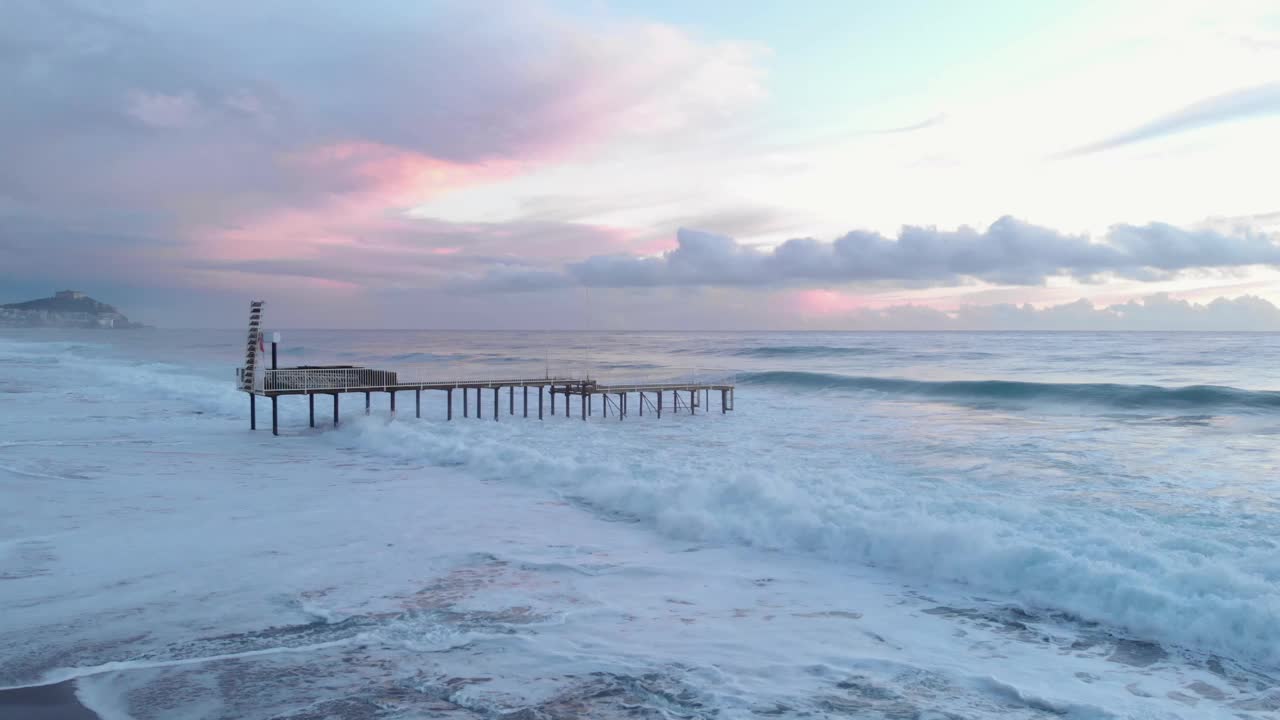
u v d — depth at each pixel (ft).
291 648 27.37
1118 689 24.36
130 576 36.06
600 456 70.95
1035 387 130.52
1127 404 118.52
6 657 26.53
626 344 439.63
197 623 29.96
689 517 46.06
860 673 25.48
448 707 22.59
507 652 27.12
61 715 22.02
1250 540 40.86
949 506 47.01
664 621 30.63
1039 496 53.42
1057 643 28.35
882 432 90.84
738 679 24.88
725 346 379.55
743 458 70.49
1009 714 22.52
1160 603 30.04
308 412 114.42
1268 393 111.96
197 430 95.76
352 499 54.80
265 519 48.39
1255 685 24.61
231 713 22.15
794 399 138.51
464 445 74.08
